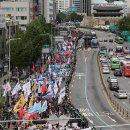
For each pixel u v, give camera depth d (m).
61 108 101.62
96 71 191.00
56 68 167.00
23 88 103.81
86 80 168.00
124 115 112.62
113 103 126.62
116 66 193.00
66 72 164.62
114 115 112.56
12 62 168.12
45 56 199.62
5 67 174.25
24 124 85.75
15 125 89.31
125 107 123.25
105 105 125.56
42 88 110.25
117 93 136.88
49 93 108.75
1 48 195.88
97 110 118.88
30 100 95.56
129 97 138.38
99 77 176.12
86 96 138.50
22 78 158.62
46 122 87.62
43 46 199.88
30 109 86.00
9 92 110.25
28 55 168.62
